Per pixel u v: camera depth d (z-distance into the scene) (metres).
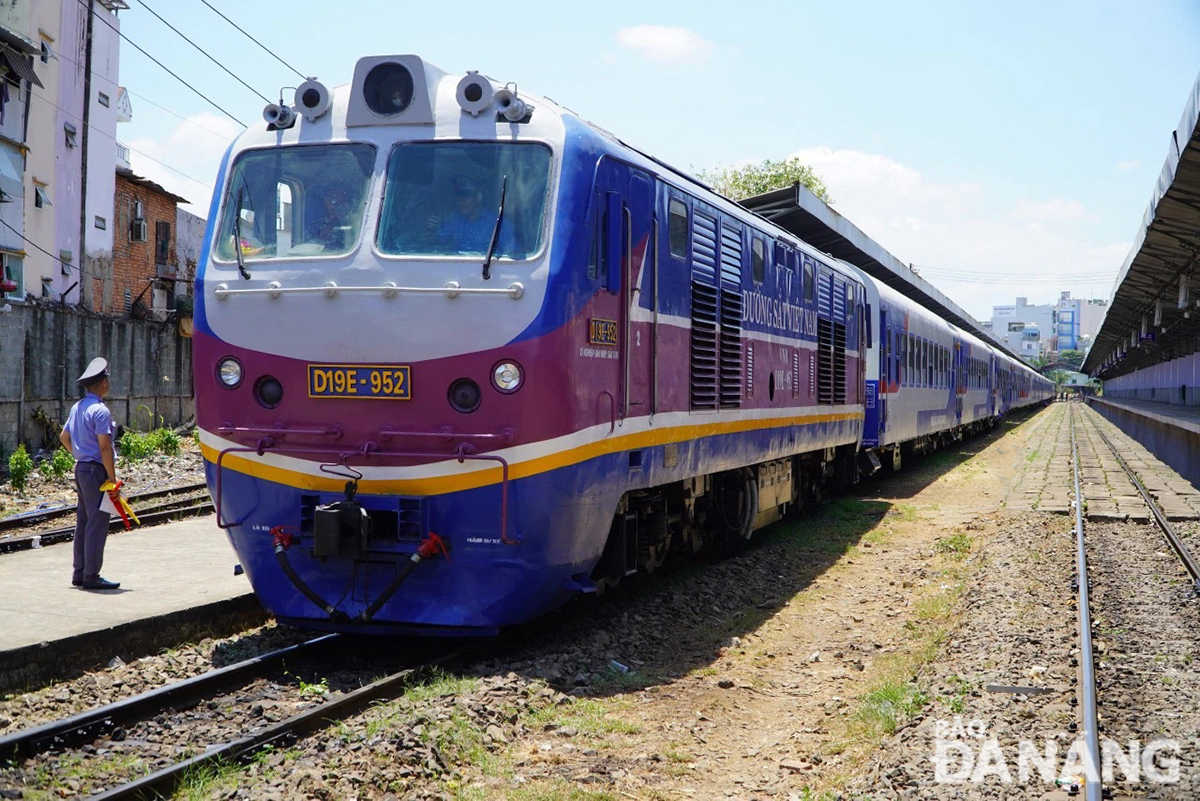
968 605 9.45
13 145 21.41
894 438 20.31
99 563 8.28
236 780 4.83
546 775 5.20
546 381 6.72
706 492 10.80
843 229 19.89
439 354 6.73
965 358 32.59
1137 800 4.99
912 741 5.71
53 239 23.73
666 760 5.60
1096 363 97.25
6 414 17.98
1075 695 6.48
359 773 4.87
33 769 5.00
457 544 6.86
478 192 7.03
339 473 6.92
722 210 10.04
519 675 6.62
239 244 7.21
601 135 7.70
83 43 24.83
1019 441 37.47
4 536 11.89
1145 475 23.94
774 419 11.70
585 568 7.54
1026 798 4.86
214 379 7.16
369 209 7.05
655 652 7.95
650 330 8.24
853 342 16.08
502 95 7.16
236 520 7.25
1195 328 37.66
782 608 9.77
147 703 5.90
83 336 20.86
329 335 6.87
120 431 22.30
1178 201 17.72
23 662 6.30
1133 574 11.32
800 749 6.00
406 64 7.29
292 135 7.45
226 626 8.01
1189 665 7.54
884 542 13.68
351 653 7.45
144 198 30.09
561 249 6.85
